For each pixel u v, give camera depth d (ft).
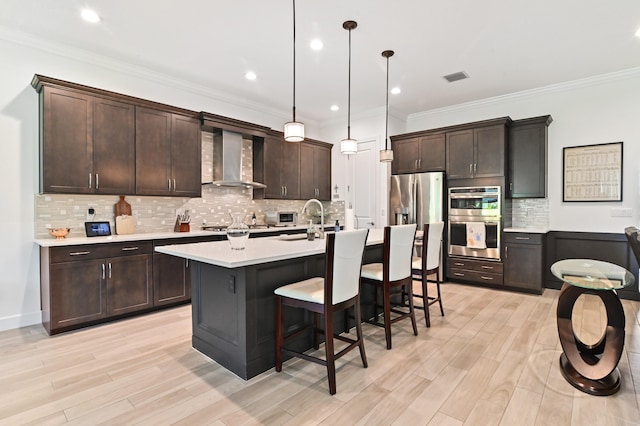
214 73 13.67
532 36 10.71
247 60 12.47
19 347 8.88
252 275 7.37
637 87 13.41
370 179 19.06
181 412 6.06
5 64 10.29
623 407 6.18
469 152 16.03
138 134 12.25
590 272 7.55
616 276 7.16
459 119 18.04
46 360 8.11
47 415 5.97
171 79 14.05
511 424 5.71
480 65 12.94
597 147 14.21
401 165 18.21
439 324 10.63
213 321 8.14
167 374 7.45
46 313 10.10
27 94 10.66
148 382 7.10
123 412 6.06
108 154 11.50
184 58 12.28
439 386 6.92
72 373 7.48
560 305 7.58
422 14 9.48
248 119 17.46
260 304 7.56
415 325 9.77
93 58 11.91
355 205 19.76
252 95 16.39
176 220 14.42
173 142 13.25
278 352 7.57
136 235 11.92
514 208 16.35
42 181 10.23
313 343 8.89
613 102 13.88
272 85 15.05
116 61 12.39
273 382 7.12
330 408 6.18
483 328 10.23
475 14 9.47
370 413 6.02
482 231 15.37
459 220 16.05
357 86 15.15
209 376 7.37
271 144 17.44
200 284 8.53
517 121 15.24
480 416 5.93
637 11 9.29
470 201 15.71
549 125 15.31
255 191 17.57
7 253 10.37
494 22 9.89
